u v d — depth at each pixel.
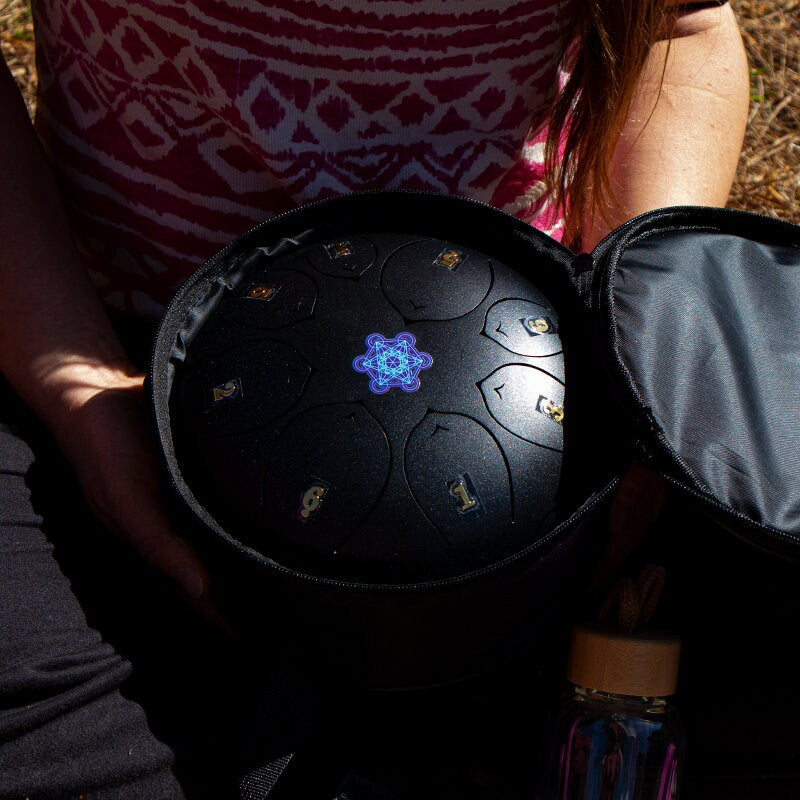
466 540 0.77
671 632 0.90
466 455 0.78
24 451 0.97
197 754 0.90
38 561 0.88
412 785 1.01
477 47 0.93
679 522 0.97
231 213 1.05
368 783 0.95
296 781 0.96
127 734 0.82
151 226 1.08
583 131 1.02
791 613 0.91
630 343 0.83
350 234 0.93
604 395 0.84
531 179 1.08
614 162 1.17
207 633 1.02
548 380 0.83
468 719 1.07
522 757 1.04
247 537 0.79
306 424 0.79
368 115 0.96
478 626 0.82
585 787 0.95
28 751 0.77
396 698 1.04
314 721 0.86
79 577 0.95
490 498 0.77
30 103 2.08
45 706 0.78
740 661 1.03
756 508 0.78
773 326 0.88
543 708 1.06
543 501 0.79
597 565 0.95
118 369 1.02
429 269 0.87
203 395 0.84
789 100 2.27
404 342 0.82
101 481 0.93
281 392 0.81
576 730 0.95
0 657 0.79
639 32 0.94
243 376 0.82
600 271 0.88
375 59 0.92
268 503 0.78
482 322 0.84
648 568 0.90
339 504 0.77
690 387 0.82
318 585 0.75
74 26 1.00
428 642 0.82
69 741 0.79
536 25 0.93
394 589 0.74
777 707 1.02
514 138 1.02
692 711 1.04
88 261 1.18
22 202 1.05
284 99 0.95
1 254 1.03
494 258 0.92
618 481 0.80
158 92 0.98
